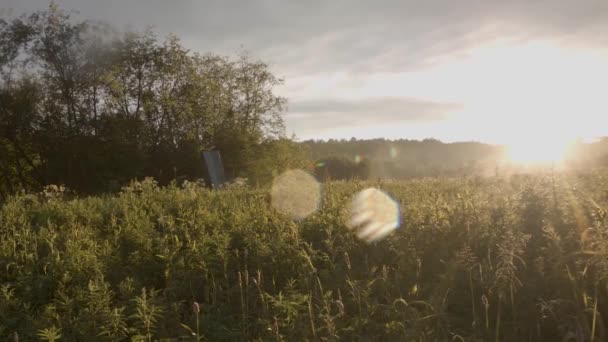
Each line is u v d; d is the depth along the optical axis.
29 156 34.03
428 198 8.88
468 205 7.05
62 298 5.24
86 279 5.73
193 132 36.78
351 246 6.41
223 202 10.02
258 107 40.53
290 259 5.97
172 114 36.59
